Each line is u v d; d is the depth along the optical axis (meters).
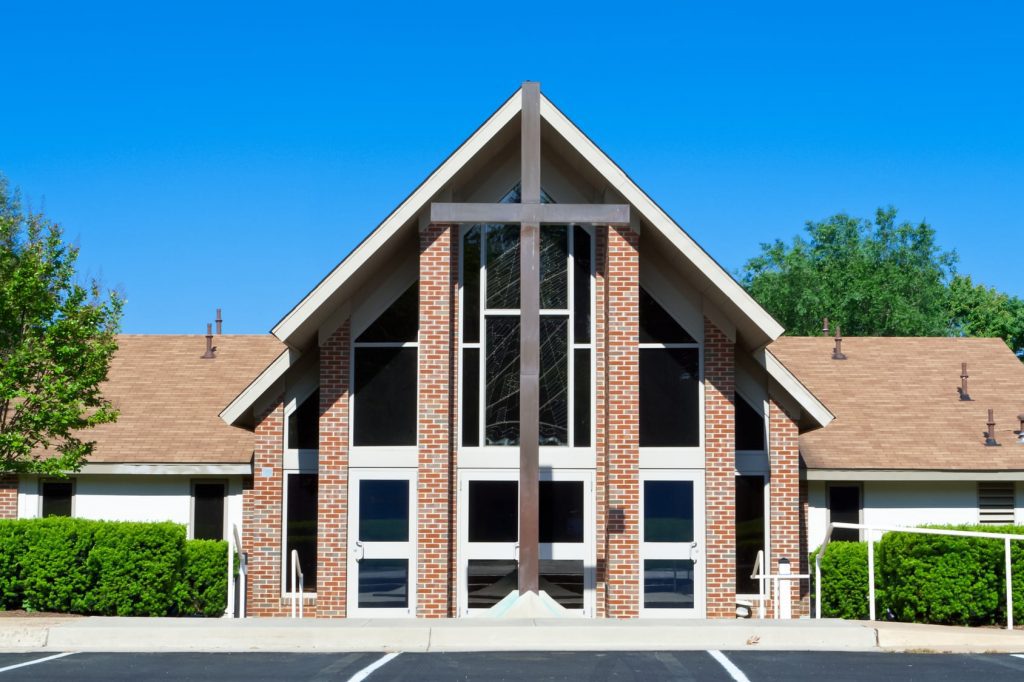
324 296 19.44
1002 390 27.70
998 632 17.14
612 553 19.89
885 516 24.70
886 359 29.17
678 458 20.42
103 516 25.28
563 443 20.58
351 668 14.12
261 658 15.10
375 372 20.84
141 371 28.83
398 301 20.94
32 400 22.44
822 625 16.69
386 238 19.44
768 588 20.67
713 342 20.62
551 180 20.81
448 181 19.52
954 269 65.06
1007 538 17.67
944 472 24.27
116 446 25.36
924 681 13.12
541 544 20.33
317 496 21.08
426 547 19.89
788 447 21.05
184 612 21.69
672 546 20.27
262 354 29.78
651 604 20.16
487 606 20.23
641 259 20.83
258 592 21.09
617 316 20.11
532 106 19.09
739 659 14.93
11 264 23.81
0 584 19.80
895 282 59.34
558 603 20.05
